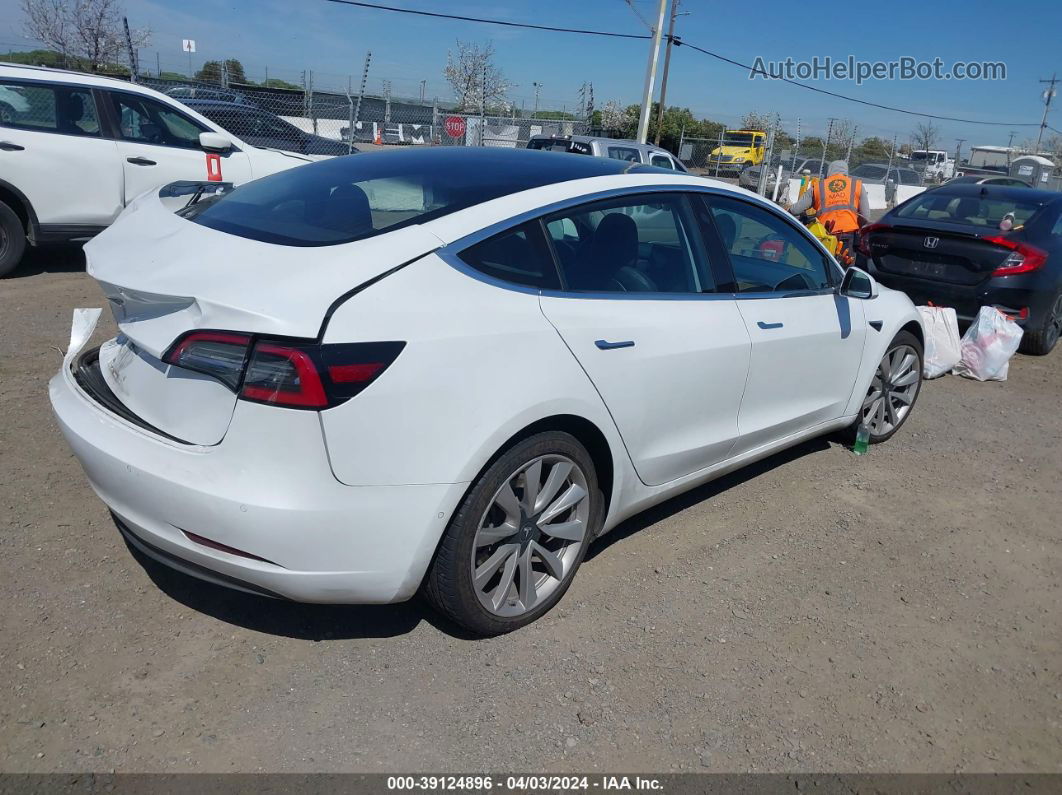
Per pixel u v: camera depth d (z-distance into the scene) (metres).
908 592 3.56
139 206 3.35
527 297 2.83
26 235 7.60
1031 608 3.52
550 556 3.07
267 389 2.32
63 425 2.75
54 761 2.31
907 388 5.28
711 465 3.78
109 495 2.64
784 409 4.12
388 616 3.08
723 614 3.28
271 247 2.63
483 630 2.91
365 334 2.39
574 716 2.65
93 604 3.00
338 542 2.43
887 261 7.96
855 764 2.55
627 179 3.39
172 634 2.88
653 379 3.21
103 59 22.19
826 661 3.04
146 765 2.33
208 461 2.41
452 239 2.72
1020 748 2.68
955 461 5.11
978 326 7.03
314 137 13.69
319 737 2.48
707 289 3.59
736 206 3.86
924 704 2.85
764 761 2.53
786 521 4.12
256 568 2.43
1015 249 7.33
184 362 2.41
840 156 30.89
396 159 3.50
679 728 2.64
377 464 2.43
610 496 3.26
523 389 2.71
